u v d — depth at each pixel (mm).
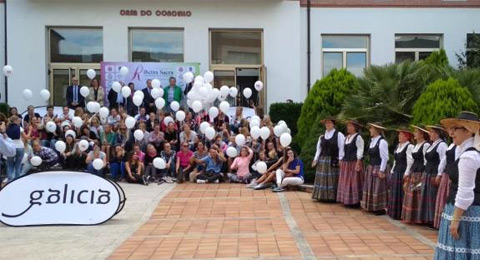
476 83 11117
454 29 19078
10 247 7062
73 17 17922
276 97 18484
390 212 8984
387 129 10250
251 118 14922
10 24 17766
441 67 12211
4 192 8625
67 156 13672
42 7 17844
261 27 18391
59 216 8602
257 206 10164
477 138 4324
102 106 16641
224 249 6824
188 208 9969
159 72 17375
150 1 18078
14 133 12578
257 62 18719
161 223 8648
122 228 8289
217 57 18562
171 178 13750
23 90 17812
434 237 7504
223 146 14086
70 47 18219
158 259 6375
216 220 8844
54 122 14750
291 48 18438
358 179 9797
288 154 12289
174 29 18359
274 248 6859
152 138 14258
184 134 14438
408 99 11711
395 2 18953
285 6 18375
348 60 19172
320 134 12641
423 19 19016
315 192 10523
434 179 7953
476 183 4273
